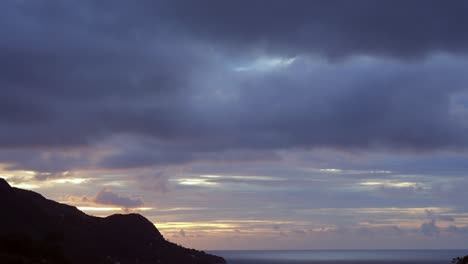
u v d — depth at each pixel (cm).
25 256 14162
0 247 14188
